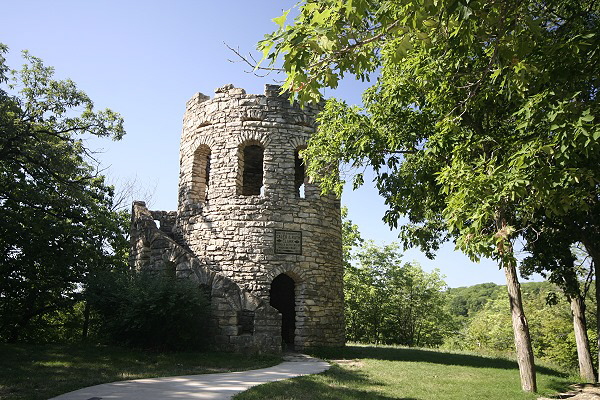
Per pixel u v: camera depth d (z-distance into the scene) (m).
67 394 6.86
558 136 5.70
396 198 10.91
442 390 8.54
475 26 5.19
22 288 17.66
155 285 12.75
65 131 18.06
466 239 6.21
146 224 16.17
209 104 17.12
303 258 15.43
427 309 35.50
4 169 17.34
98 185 21.39
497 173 6.20
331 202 16.91
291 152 16.34
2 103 15.40
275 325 13.23
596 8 7.76
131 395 6.78
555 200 6.32
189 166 17.27
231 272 15.10
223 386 7.77
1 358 9.86
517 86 6.48
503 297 40.62
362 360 12.96
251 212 15.49
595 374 14.08
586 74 6.48
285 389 7.52
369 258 32.97
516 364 13.43
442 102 8.91
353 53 4.65
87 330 19.69
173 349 12.38
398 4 4.62
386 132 10.57
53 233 17.36
